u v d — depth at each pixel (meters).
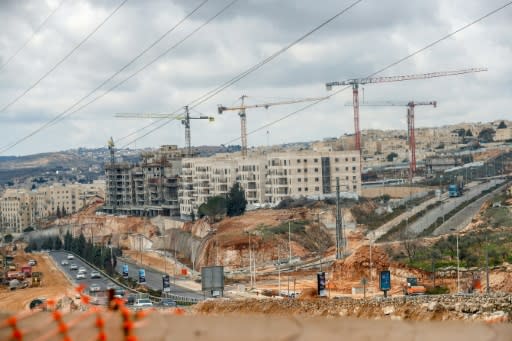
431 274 159.25
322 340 28.31
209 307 75.69
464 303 57.59
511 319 52.38
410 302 61.03
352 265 168.62
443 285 150.62
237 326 30.22
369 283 160.12
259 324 30.31
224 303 75.31
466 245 180.75
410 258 178.62
